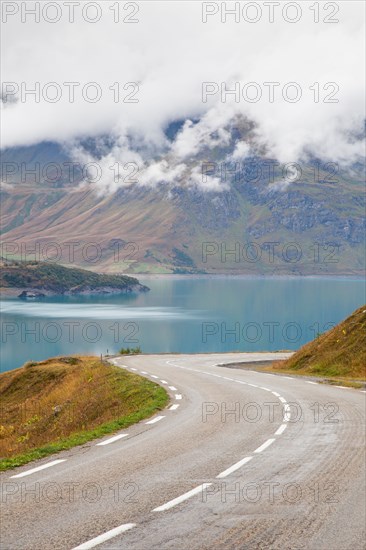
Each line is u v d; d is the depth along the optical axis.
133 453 15.02
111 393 37.12
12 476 12.57
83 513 9.78
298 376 42.56
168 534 8.78
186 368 52.72
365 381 37.06
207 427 19.20
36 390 57.00
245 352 87.44
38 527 9.06
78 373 54.97
